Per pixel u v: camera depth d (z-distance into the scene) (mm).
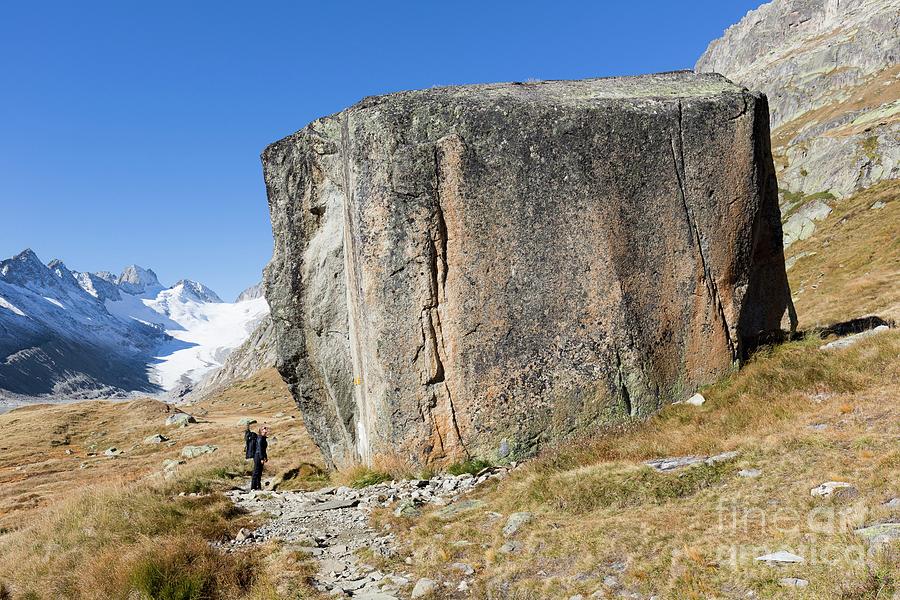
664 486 8906
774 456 8867
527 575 7504
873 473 7383
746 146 14477
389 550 9656
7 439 64375
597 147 14141
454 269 13961
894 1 181125
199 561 9766
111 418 78812
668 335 14039
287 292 17547
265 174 18109
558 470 10992
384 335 13969
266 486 17797
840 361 12883
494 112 14195
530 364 13812
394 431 13930
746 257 14578
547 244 13992
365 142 14266
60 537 12438
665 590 6270
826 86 146875
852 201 70438
